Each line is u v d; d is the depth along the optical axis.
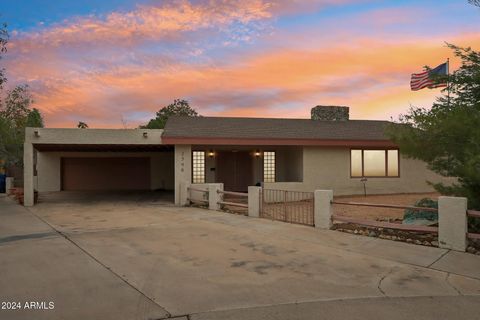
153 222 11.35
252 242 8.31
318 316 4.36
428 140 9.44
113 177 26.00
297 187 17.83
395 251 7.36
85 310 4.54
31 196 16.39
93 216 12.89
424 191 19.61
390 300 4.87
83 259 6.93
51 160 25.00
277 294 5.08
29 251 7.61
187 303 4.76
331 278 5.77
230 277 5.82
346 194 18.48
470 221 8.51
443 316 4.38
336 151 18.50
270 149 20.31
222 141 16.59
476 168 8.37
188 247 7.88
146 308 4.61
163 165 26.27
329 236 8.81
